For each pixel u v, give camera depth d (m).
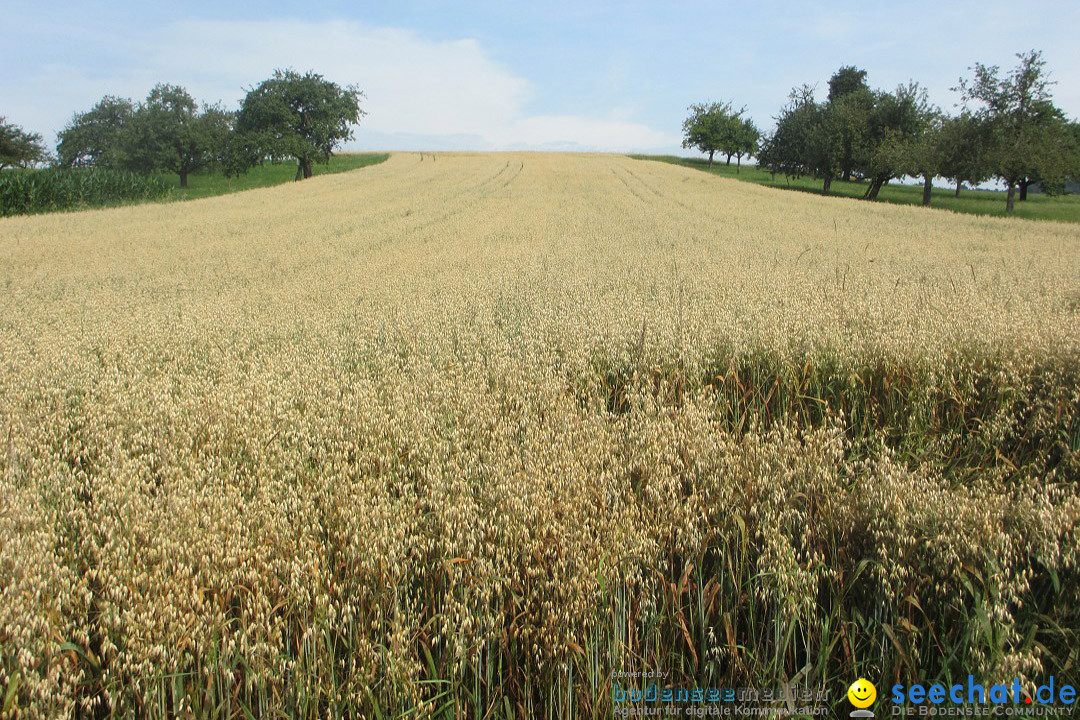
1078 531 2.76
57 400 4.84
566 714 2.48
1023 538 2.87
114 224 23.75
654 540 2.88
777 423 4.62
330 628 2.51
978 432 4.80
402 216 26.06
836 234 19.05
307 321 7.59
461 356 6.10
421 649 2.66
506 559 2.74
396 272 12.09
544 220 23.94
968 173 38.38
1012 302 7.95
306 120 59.44
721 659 2.67
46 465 3.59
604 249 15.43
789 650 2.76
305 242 18.11
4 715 2.00
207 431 4.13
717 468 3.41
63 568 2.52
